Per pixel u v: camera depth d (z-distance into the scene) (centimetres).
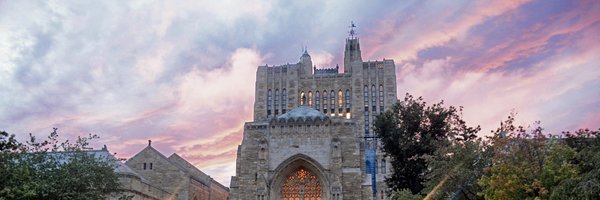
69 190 5225
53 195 5094
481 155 5150
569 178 3588
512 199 4062
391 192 7044
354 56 17212
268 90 16375
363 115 15375
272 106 16162
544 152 4312
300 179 9131
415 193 6406
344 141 9094
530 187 3981
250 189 8944
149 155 10600
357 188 8788
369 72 15888
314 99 15962
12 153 4984
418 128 6694
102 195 5903
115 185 6153
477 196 5009
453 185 5219
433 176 5353
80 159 5828
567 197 3450
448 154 5428
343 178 8856
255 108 16225
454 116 6731
